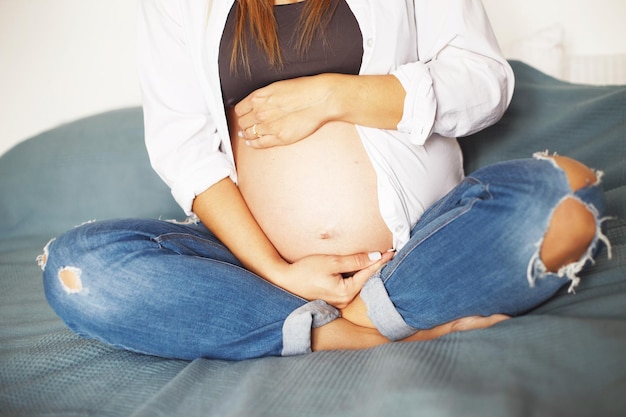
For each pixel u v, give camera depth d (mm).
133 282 973
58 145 1954
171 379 969
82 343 1097
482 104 1120
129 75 2068
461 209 931
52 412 911
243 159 1206
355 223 1119
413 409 729
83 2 2021
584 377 766
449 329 980
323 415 766
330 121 1113
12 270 1623
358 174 1116
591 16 1859
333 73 1112
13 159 1966
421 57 1198
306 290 1066
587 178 869
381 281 1015
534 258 880
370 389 800
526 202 871
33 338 1168
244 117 1149
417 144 1109
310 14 1096
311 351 1008
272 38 1109
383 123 1095
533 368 786
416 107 1068
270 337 1012
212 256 1085
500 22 1898
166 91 1246
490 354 830
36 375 1029
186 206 1193
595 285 1033
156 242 1003
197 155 1210
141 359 1041
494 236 896
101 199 1905
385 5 1125
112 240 976
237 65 1146
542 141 1619
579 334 830
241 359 1021
